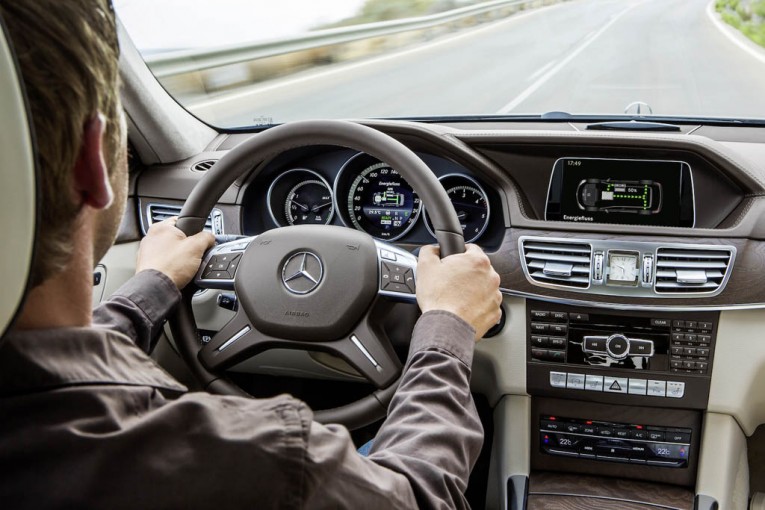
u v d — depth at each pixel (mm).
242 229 1918
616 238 1688
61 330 524
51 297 526
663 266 1665
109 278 1917
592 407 1831
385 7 5695
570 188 1793
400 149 1250
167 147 2012
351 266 1246
